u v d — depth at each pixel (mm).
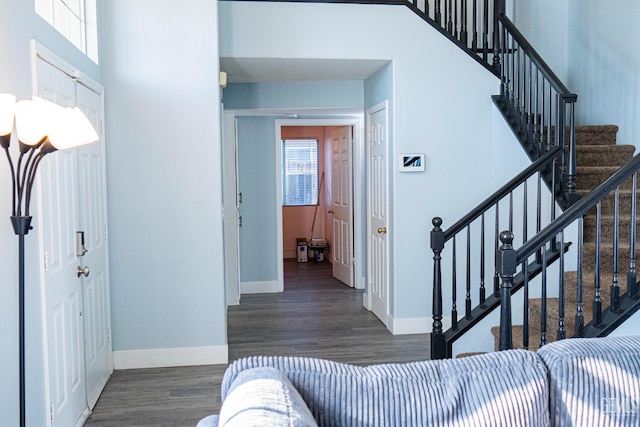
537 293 3939
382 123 5156
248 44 4516
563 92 3867
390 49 4691
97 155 3754
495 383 1644
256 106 6023
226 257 6145
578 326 2867
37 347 2555
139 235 4090
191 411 3389
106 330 3939
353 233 7016
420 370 1674
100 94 3854
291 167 9438
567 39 5797
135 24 3996
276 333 5062
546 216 4227
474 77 4797
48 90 2721
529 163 4812
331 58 4617
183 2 4027
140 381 3879
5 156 2273
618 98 4883
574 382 1693
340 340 4816
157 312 4145
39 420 2568
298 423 1261
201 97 4074
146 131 4039
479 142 4832
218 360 4219
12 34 2309
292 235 9523
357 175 6875
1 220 2207
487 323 3670
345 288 7023
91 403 3424
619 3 4840
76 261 3180
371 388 1593
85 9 3783
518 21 5809
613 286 2902
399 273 4883
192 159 4094
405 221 4840
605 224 3967
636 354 1768
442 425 1569
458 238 4863
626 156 4648
